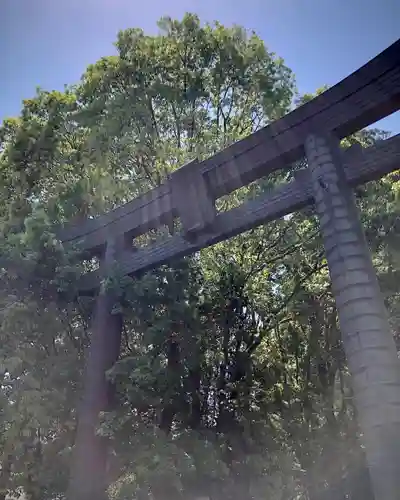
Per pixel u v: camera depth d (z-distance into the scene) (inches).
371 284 74.0
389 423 63.6
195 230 104.1
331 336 179.0
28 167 179.2
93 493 100.6
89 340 136.5
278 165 97.3
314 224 184.2
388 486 61.0
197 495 112.5
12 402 115.3
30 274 122.3
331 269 78.3
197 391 138.9
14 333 121.8
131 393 111.7
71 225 136.0
